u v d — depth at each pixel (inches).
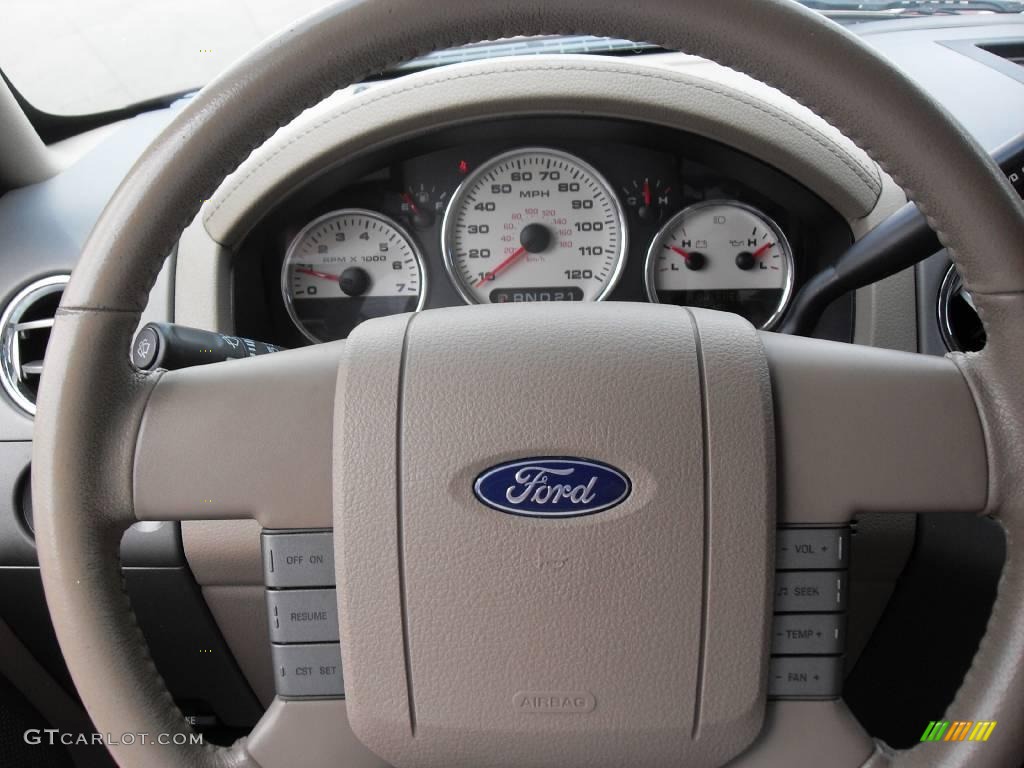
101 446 28.2
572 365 28.8
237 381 29.7
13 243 56.8
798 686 28.9
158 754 28.1
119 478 28.7
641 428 28.2
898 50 61.7
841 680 29.0
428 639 28.3
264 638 53.2
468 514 28.1
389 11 25.2
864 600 51.4
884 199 58.1
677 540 28.0
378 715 28.8
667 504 28.0
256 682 55.3
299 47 25.7
